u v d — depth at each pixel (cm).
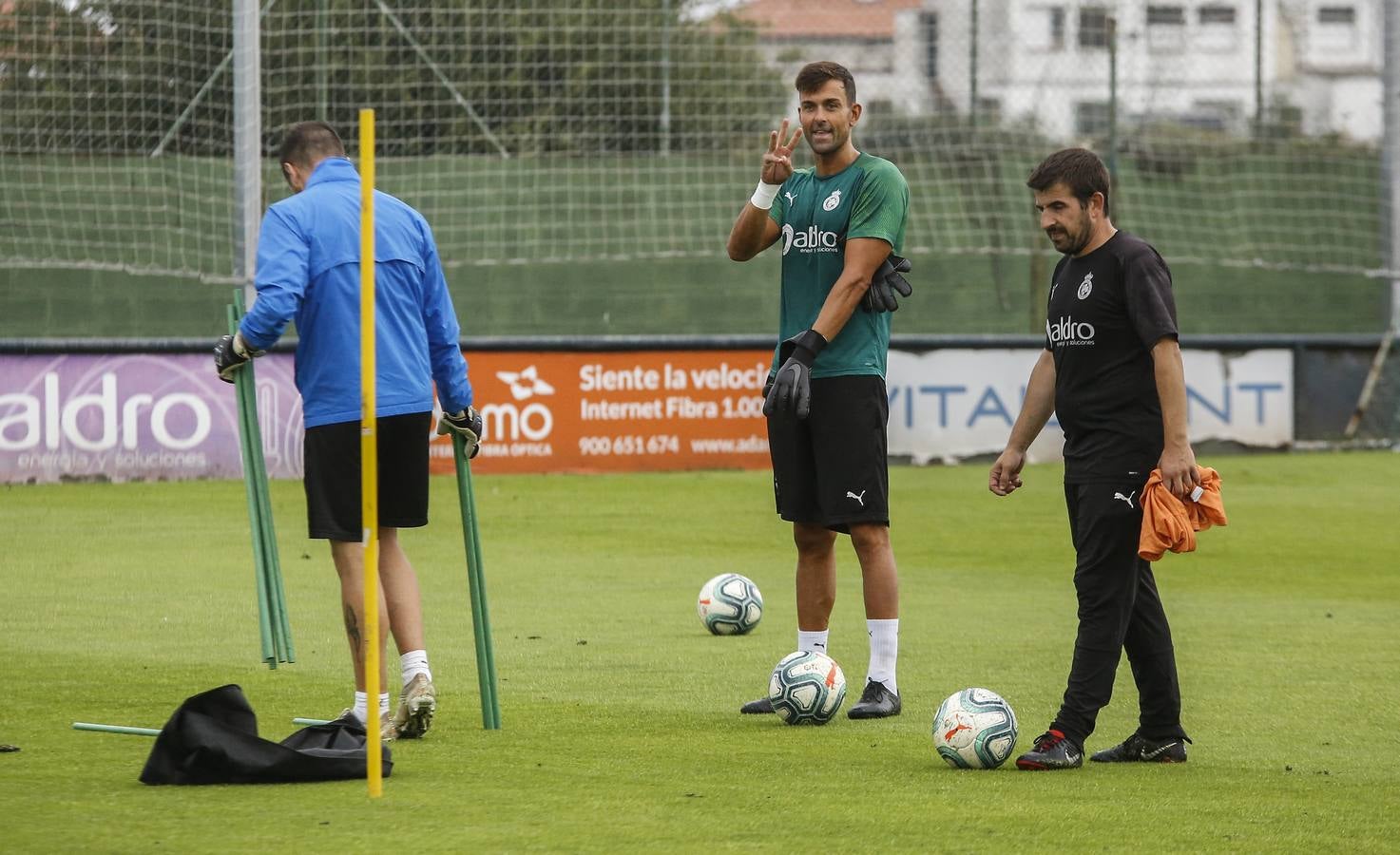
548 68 6756
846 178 2277
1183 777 1803
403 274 2052
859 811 1609
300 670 2478
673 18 7081
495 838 1488
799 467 2291
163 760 1716
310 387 2023
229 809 1593
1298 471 5553
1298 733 2058
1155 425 1853
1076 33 8944
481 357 5372
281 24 6212
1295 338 6041
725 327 7875
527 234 7656
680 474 5431
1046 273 8050
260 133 5622
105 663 2514
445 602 3153
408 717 1967
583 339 5444
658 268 7875
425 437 2055
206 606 3056
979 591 3341
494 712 2062
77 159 6500
